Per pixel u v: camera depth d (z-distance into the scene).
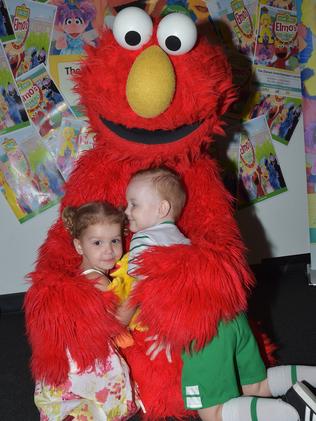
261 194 2.00
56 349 1.05
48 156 1.79
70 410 1.10
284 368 1.21
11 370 1.53
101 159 1.22
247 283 1.09
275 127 1.97
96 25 1.73
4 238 1.83
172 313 0.99
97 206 1.13
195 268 0.99
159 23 1.04
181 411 1.17
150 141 1.06
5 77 1.71
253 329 1.33
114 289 1.06
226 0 1.83
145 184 1.12
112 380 1.11
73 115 1.78
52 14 1.70
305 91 1.78
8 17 1.68
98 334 1.04
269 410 1.04
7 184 1.79
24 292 1.90
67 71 1.75
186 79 1.02
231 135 1.93
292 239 2.07
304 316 1.73
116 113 1.03
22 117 1.75
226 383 1.07
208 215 1.16
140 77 0.97
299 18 1.72
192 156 1.14
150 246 1.05
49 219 1.84
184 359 1.07
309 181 1.87
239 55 1.88
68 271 1.15
